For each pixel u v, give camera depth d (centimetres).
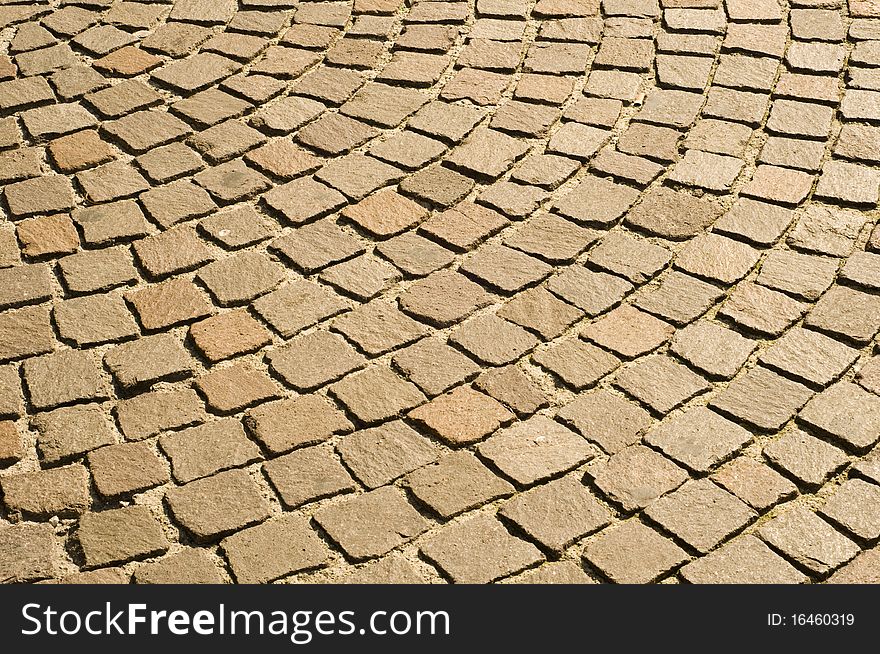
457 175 473
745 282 417
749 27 557
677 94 514
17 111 514
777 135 488
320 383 382
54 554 330
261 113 511
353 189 467
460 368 386
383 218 452
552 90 521
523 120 502
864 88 512
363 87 528
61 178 475
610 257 430
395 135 497
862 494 338
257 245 441
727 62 534
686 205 452
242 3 590
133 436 363
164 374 384
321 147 490
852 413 362
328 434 363
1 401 375
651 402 371
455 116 507
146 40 562
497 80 529
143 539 332
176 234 445
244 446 359
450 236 442
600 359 388
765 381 377
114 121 507
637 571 320
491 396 376
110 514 339
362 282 423
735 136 488
